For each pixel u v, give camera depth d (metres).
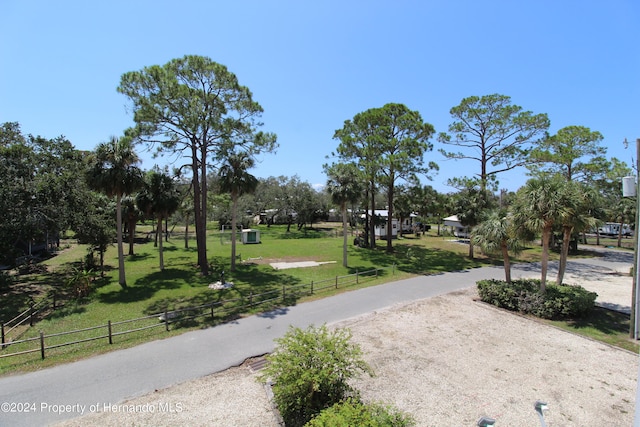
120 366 9.05
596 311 13.92
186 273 21.91
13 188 17.56
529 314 13.38
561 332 11.59
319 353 6.64
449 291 17.06
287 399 6.36
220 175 21.75
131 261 27.05
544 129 25.80
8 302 15.52
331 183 24.17
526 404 7.34
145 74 18.47
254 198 59.34
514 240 14.73
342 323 12.32
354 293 16.66
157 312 13.88
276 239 44.56
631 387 8.09
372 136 28.17
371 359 9.37
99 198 27.17
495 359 9.47
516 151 27.14
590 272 22.83
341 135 32.12
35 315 13.55
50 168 20.59
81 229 20.31
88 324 12.48
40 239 19.78
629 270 23.25
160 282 19.34
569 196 12.77
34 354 9.82
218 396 7.62
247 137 21.92
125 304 15.02
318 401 6.55
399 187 31.55
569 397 7.63
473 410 7.09
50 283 19.50
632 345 10.52
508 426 6.59
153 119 19.30
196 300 15.63
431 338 10.91
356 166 29.05
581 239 41.28
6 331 11.89
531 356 9.68
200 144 21.58
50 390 7.84
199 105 19.69
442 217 51.12
